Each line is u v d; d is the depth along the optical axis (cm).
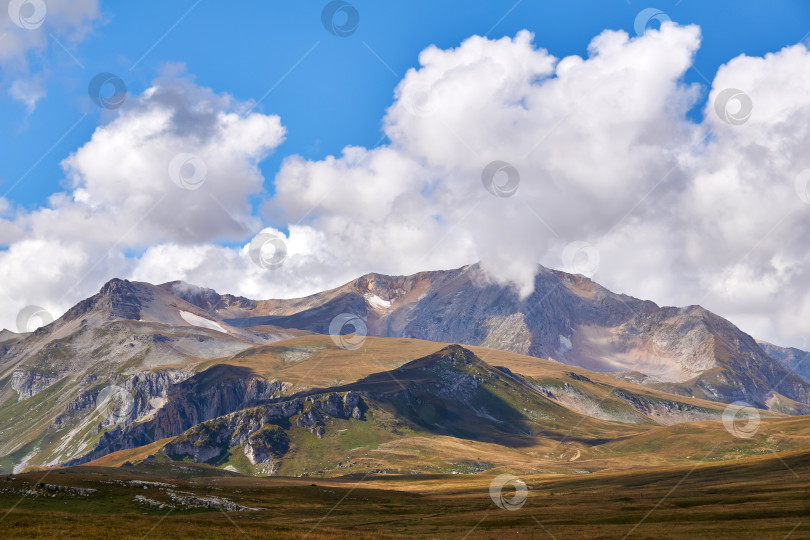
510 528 11175
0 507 10231
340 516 13338
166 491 12888
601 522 11706
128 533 8244
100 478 13312
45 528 8150
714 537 8694
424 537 9619
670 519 11481
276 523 11281
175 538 8144
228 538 8438
